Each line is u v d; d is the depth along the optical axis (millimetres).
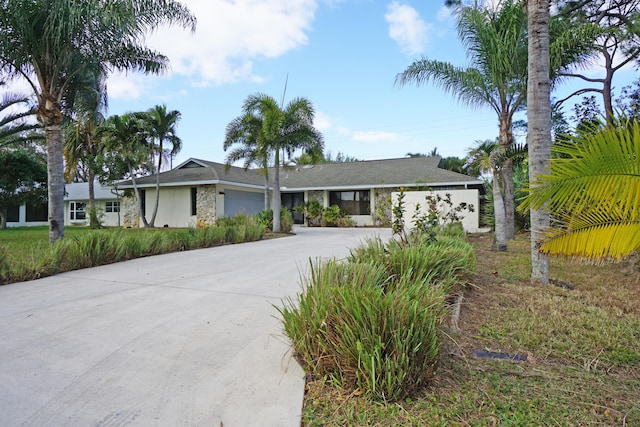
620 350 3025
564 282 5516
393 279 4094
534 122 5434
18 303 4430
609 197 2498
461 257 5301
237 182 19234
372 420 2074
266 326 3611
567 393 2352
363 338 2393
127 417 2125
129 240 8219
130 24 8352
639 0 10055
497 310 4094
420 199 16422
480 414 2111
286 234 14602
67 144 20406
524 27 8750
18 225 24266
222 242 11117
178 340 3268
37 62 8664
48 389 2436
